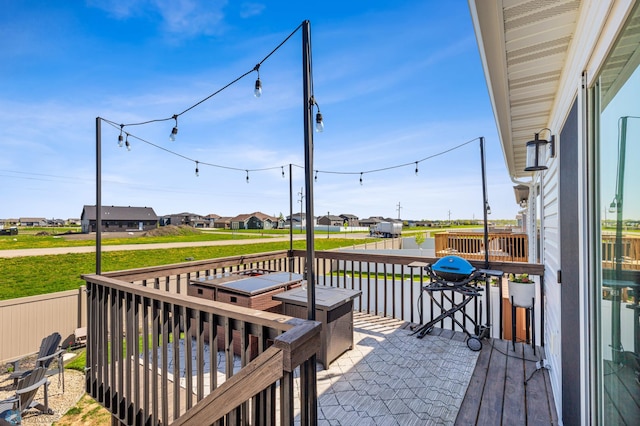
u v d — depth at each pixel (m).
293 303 2.91
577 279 1.69
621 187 1.10
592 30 1.33
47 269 13.21
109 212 49.59
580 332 1.57
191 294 3.47
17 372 4.48
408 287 7.56
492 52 1.81
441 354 2.96
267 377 1.41
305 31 1.68
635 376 0.99
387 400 2.24
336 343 2.85
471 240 10.00
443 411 2.11
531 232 6.80
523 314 5.14
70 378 4.98
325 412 2.11
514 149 4.20
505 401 2.22
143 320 2.17
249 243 25.56
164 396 1.97
